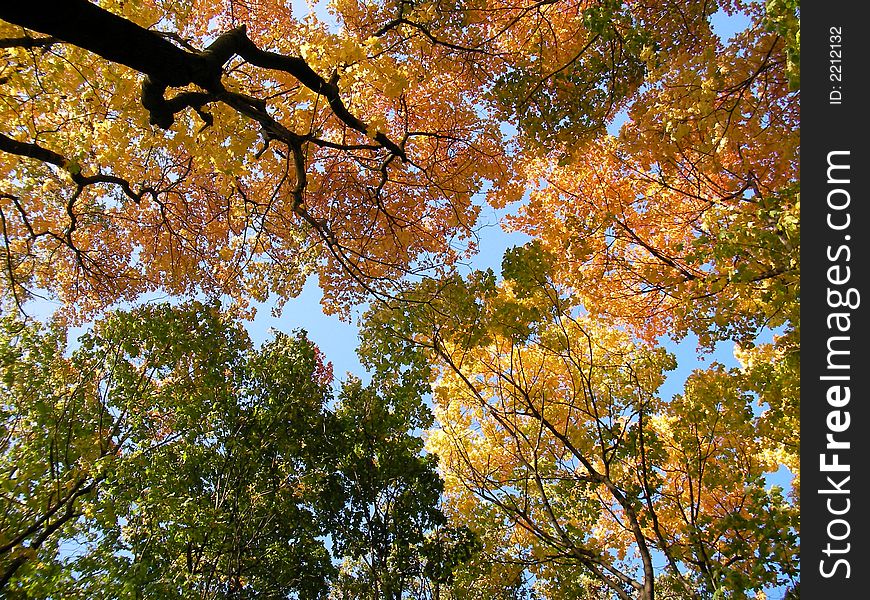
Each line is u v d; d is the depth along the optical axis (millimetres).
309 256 9227
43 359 7355
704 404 6023
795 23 4223
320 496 8109
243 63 7027
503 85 7492
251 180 9203
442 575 7430
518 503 7156
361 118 8312
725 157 7379
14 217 8719
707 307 6812
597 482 6043
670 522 7309
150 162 8016
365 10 8211
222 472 8055
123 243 10039
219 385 8672
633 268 8836
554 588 6973
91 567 5879
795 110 6926
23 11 3314
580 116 7430
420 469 8039
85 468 6793
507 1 8227
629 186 9398
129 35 3822
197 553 7352
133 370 8297
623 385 6418
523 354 8570
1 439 6684
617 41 6852
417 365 6750
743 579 4512
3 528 5785
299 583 8109
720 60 6191
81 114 6270
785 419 6238
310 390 8891
